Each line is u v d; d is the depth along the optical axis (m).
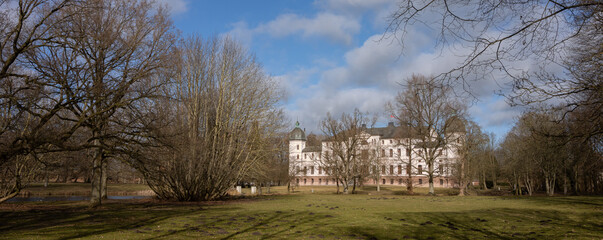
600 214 21.47
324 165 57.94
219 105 33.00
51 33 17.12
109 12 20.81
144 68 20.78
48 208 23.94
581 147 13.79
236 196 44.12
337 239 13.06
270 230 14.93
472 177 54.22
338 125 54.12
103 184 34.94
